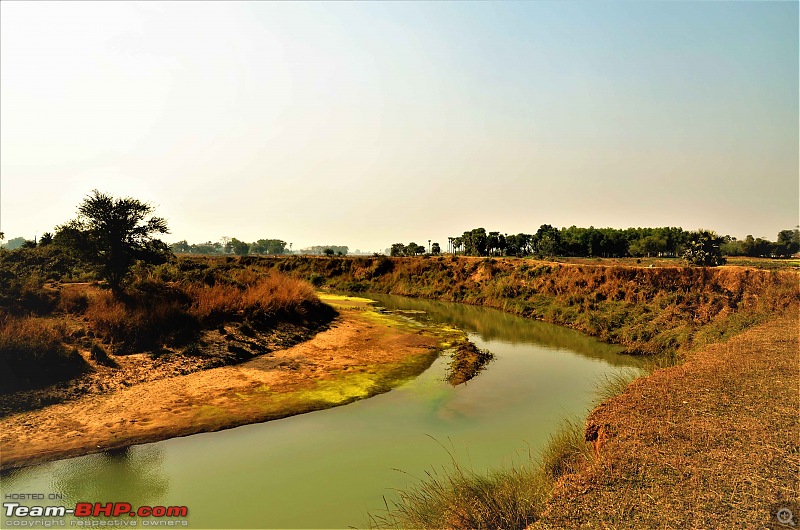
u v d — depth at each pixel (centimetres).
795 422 823
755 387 1016
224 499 856
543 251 8662
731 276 2600
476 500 703
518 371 1845
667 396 991
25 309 1692
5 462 939
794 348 1368
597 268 3400
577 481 676
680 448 734
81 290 2127
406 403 1422
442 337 2527
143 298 1934
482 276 4722
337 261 6350
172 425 1170
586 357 2123
